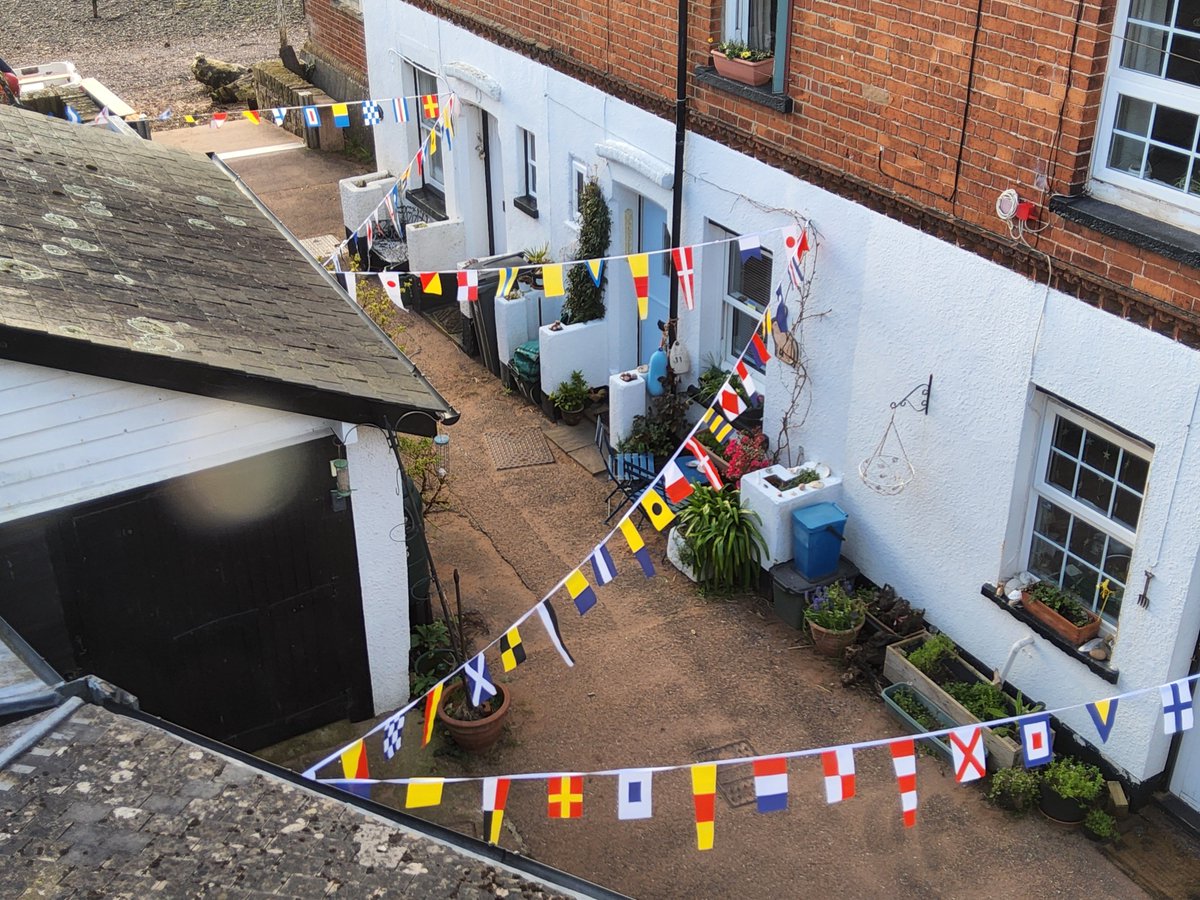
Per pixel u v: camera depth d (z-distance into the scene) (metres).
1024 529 7.39
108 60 24.28
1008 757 7.10
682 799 7.22
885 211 7.64
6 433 5.80
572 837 6.96
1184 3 5.65
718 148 9.10
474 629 8.67
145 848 3.46
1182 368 5.94
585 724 7.81
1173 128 5.91
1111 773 7.00
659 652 8.47
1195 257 5.66
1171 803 6.96
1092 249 6.26
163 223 8.19
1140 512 6.45
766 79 8.45
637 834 6.98
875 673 8.09
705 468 7.33
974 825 6.98
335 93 18.97
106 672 6.64
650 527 9.87
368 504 7.05
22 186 7.82
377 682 7.64
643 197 10.78
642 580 9.26
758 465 9.23
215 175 10.03
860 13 7.37
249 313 7.07
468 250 14.13
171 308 6.65
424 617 8.33
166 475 6.34
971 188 6.92
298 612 7.13
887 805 7.13
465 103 13.28
